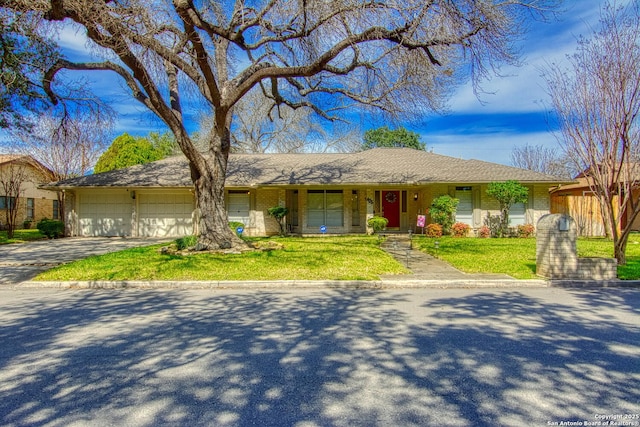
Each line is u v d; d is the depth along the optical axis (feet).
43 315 19.72
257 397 10.76
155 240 58.44
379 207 64.59
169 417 9.71
